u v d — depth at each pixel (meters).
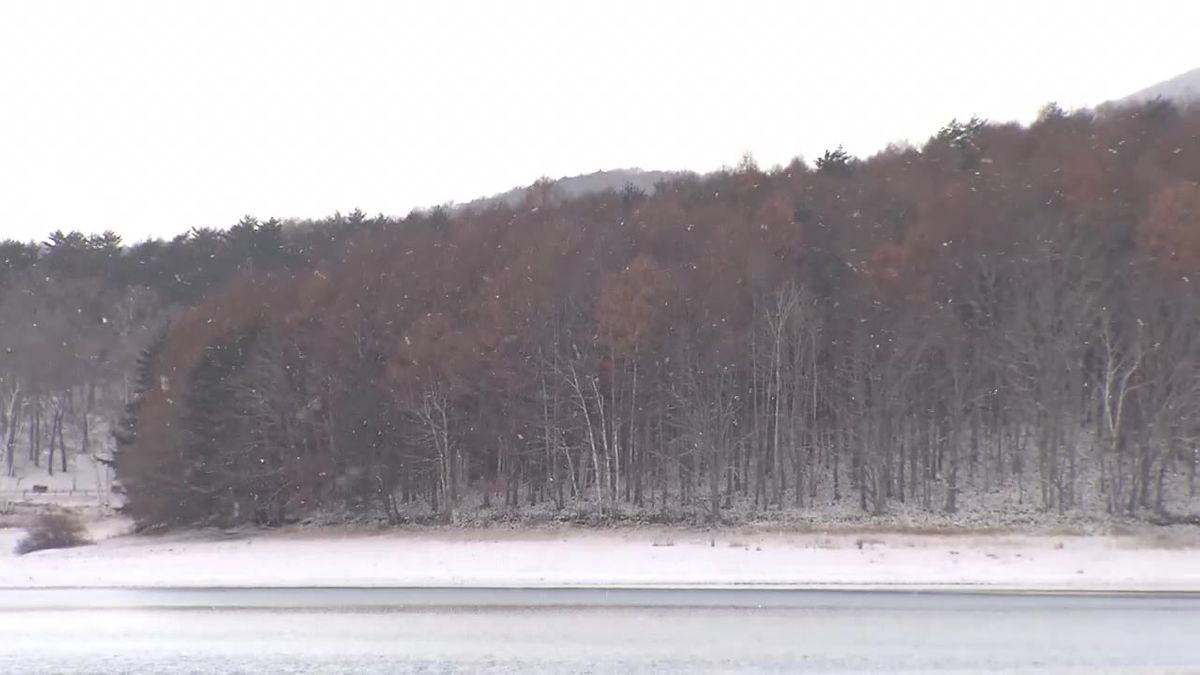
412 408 62.56
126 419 72.75
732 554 43.88
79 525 60.91
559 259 72.25
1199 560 40.91
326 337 68.00
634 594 33.56
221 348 66.19
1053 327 58.84
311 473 63.38
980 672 22.81
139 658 25.52
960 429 59.38
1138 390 55.72
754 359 61.66
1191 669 22.83
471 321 69.44
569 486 65.62
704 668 23.38
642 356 63.66
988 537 47.81
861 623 27.62
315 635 27.36
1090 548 44.06
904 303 63.06
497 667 23.81
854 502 58.38
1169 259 59.75
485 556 45.50
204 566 44.41
